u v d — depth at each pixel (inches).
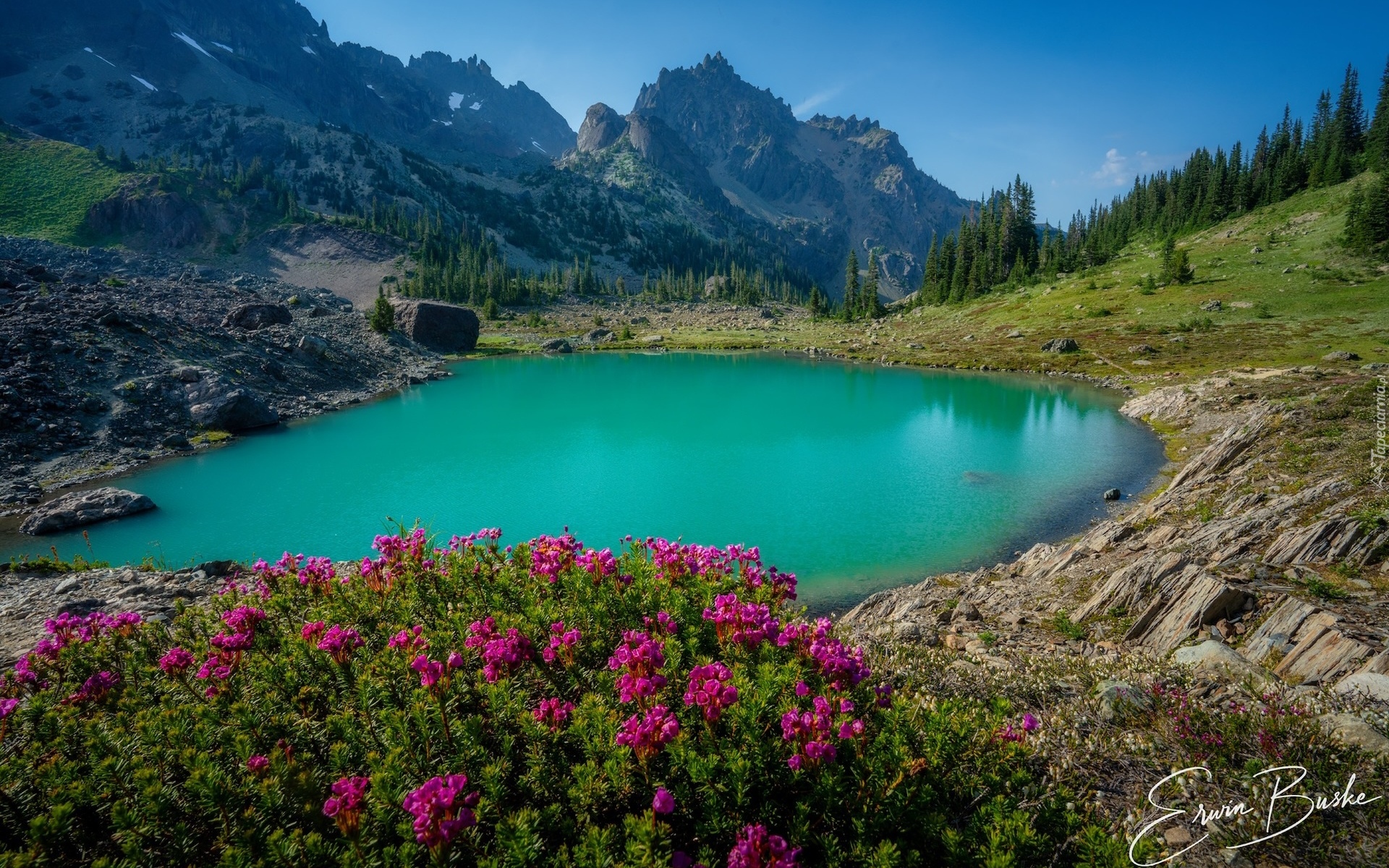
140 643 321.4
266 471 1411.2
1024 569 795.4
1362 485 662.5
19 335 1660.9
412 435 1792.6
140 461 1462.8
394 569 373.1
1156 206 7701.8
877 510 1147.9
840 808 184.5
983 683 335.3
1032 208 6771.7
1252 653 408.8
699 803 183.8
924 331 5113.2
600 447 1658.5
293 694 248.7
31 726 236.1
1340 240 4229.8
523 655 248.8
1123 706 282.4
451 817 161.9
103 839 186.1
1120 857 164.9
